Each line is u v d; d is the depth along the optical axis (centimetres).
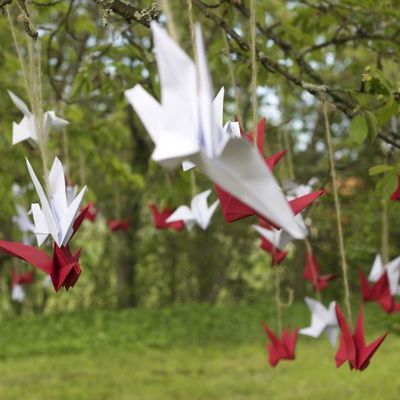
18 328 1283
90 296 1720
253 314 1411
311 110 952
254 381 816
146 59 374
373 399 674
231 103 799
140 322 1330
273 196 93
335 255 1006
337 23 376
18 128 212
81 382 845
